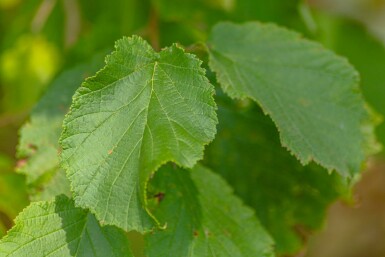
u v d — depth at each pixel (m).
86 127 0.65
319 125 0.74
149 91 0.66
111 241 0.68
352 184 0.80
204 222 0.71
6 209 0.81
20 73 1.02
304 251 0.82
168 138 0.64
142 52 0.66
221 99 0.81
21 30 1.00
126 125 0.65
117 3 0.93
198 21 0.90
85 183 0.64
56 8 0.97
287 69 0.75
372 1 1.27
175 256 0.69
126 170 0.64
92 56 0.83
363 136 0.76
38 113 0.77
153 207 0.70
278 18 0.92
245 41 0.76
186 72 0.66
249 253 0.72
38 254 0.66
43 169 0.74
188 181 0.72
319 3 1.18
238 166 0.82
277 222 0.81
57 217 0.67
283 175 0.81
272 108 0.72
